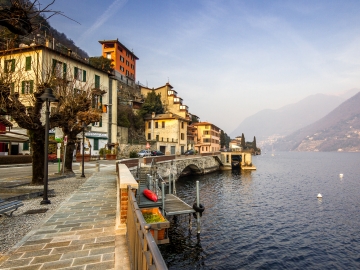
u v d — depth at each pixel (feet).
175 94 286.87
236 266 42.96
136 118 213.87
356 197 105.40
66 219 26.45
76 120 62.39
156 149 186.91
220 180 150.71
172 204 53.93
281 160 446.19
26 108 47.03
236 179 157.79
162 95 274.98
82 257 17.28
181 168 141.38
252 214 75.61
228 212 76.69
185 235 55.06
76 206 32.40
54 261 16.70
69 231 22.62
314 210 82.74
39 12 19.99
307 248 51.85
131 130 202.80
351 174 203.51
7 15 23.22
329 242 55.26
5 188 40.01
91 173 72.13
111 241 20.21
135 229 12.82
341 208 85.97
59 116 53.62
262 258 46.57
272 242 54.24
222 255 46.68
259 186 131.13
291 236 58.29
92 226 24.08
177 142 209.46
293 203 92.58
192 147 247.70
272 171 221.46
